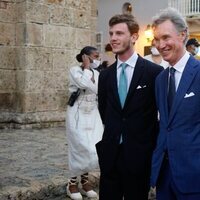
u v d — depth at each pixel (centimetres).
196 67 246
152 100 286
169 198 259
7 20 858
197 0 1916
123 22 283
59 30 899
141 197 290
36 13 860
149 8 2002
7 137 735
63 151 609
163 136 254
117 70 295
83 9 942
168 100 255
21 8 854
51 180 439
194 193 241
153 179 259
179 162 243
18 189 402
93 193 433
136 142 282
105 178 297
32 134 774
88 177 454
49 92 887
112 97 292
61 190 433
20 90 862
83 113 422
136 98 282
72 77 425
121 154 288
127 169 283
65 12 907
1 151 602
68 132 426
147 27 1984
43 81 877
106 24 2230
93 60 424
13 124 853
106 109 300
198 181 239
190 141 241
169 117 250
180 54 250
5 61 859
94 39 1082
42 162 530
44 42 876
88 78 414
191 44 611
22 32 854
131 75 289
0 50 851
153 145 286
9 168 494
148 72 285
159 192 261
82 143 410
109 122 292
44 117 866
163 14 248
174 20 245
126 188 289
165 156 254
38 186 417
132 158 281
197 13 1897
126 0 2109
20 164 516
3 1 848
